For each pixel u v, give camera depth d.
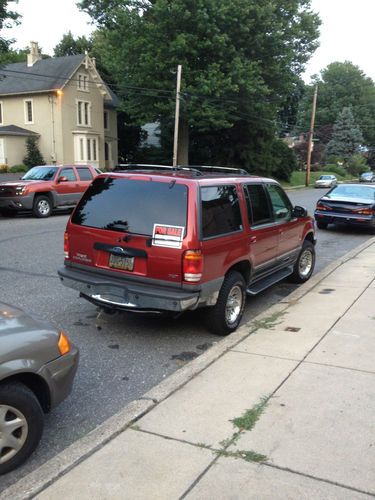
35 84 37.62
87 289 5.36
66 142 37.69
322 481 2.82
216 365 4.43
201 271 4.89
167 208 5.00
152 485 2.79
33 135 37.38
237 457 3.05
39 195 16.89
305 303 6.50
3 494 2.74
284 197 7.21
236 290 5.70
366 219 14.30
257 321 5.76
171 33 33.94
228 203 5.51
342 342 5.01
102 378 4.47
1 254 10.14
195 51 32.66
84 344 5.28
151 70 33.72
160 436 3.29
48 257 9.87
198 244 4.86
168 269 4.93
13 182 16.98
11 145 36.38
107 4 36.31
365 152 88.44
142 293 4.96
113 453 3.10
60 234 12.98
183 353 5.09
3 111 38.97
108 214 5.32
